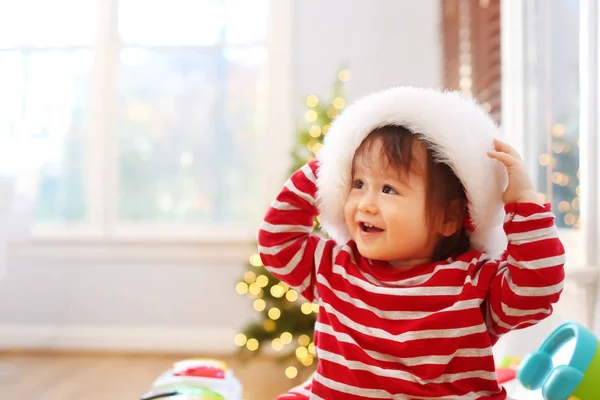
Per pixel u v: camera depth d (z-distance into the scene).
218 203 3.52
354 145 1.03
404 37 3.30
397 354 0.96
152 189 3.55
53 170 3.55
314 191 1.10
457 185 1.01
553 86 1.76
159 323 3.35
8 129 3.55
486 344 0.96
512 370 1.26
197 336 3.32
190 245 3.34
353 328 1.00
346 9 3.33
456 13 2.81
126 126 3.54
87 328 3.37
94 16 3.53
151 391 1.14
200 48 3.51
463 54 2.65
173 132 3.54
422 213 0.99
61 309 3.38
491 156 0.98
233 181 3.52
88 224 3.51
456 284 0.99
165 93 3.54
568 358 0.98
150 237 3.34
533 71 1.94
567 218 1.63
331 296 1.04
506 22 2.01
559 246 0.93
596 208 1.29
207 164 3.53
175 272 3.35
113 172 3.50
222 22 3.49
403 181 0.99
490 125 1.05
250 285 2.70
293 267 1.10
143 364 3.04
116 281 3.37
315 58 3.35
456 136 0.98
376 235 1.01
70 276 3.38
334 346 1.00
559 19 1.70
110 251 3.36
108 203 3.49
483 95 2.35
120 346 3.34
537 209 0.94
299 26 3.36
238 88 3.50
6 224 2.73
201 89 3.52
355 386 0.97
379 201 1.00
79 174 3.55
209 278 3.34
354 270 1.05
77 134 3.55
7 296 3.40
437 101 1.01
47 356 3.19
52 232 3.48
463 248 1.08
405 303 0.98
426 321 0.96
